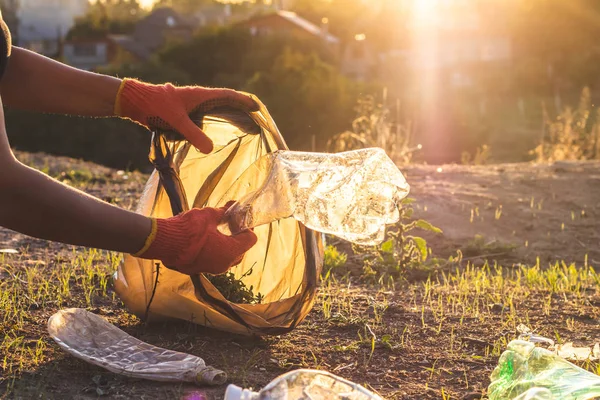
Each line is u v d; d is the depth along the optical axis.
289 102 32.91
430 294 5.02
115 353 3.49
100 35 92.12
